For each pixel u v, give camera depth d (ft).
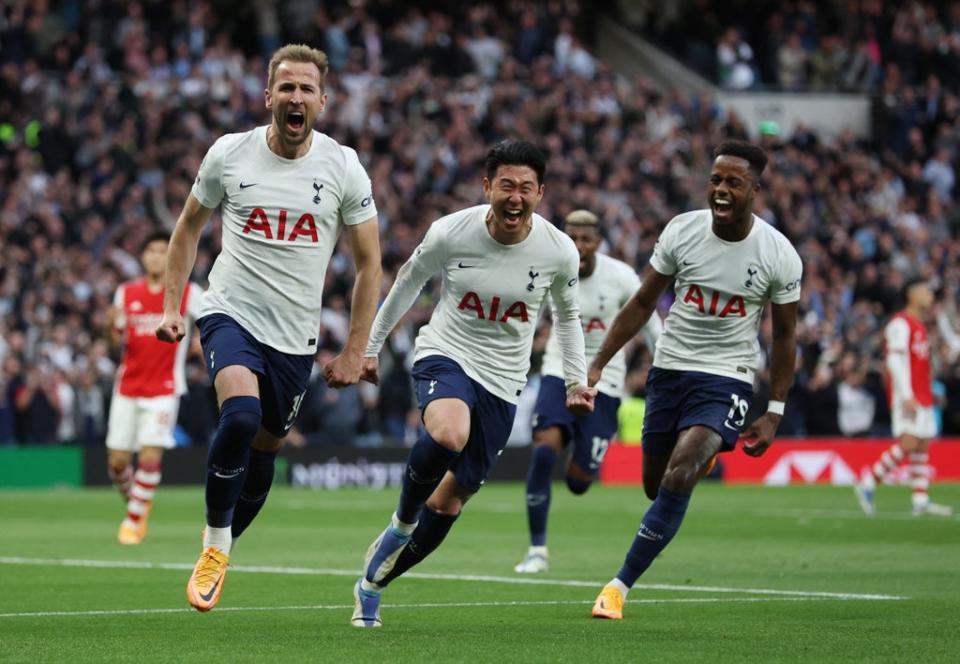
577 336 38.81
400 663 30.68
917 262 135.95
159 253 65.46
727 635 35.37
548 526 74.38
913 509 85.92
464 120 135.13
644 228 131.03
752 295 39.58
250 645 33.35
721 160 38.75
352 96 135.23
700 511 86.17
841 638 34.88
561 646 33.35
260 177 35.68
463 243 36.94
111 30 136.36
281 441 37.42
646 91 149.79
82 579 48.73
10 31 131.95
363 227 36.52
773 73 165.07
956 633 35.88
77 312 107.86
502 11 161.38
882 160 154.71
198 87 129.90
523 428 113.09
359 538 66.49
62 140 123.03
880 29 168.25
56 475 102.73
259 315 35.65
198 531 70.03
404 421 112.57
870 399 119.24
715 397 39.58
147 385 64.44
